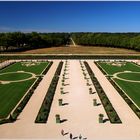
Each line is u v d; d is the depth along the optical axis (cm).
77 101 7931
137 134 5731
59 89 9281
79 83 10181
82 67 13838
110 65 14600
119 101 7925
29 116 6731
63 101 7925
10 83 10231
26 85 9875
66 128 6044
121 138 5547
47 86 9700
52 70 13000
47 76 11519
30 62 15788
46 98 8062
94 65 14700
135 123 6306
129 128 6028
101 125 6191
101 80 10700
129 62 15762
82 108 7312
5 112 7056
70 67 13875
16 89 9312
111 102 7831
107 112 6919
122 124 6241
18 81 10562
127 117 6669
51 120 6488
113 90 9150
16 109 7150
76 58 17638
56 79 10650
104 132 5831
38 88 9425
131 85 9838
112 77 11281
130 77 11275
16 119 6569
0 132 5866
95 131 5884
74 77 11281
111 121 6344
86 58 17638
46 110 7081
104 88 9412
